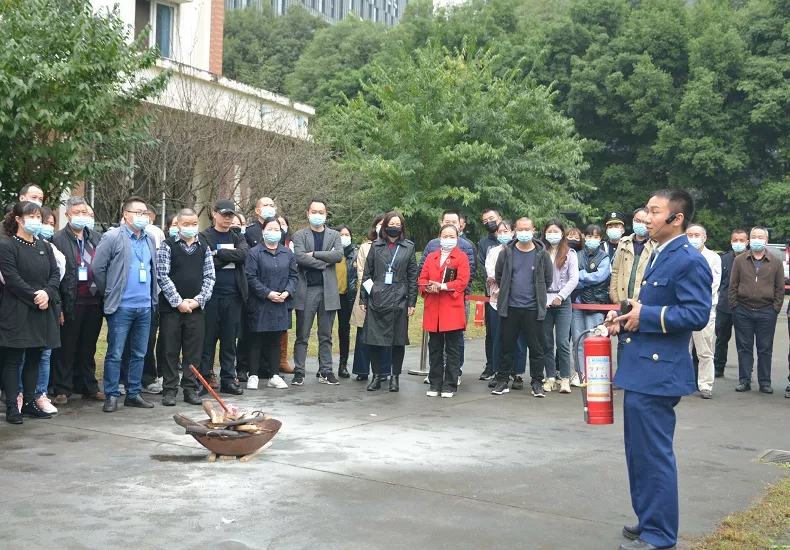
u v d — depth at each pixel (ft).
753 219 118.32
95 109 34.71
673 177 115.14
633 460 15.28
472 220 79.56
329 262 32.99
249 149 58.85
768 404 31.22
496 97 83.15
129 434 23.34
